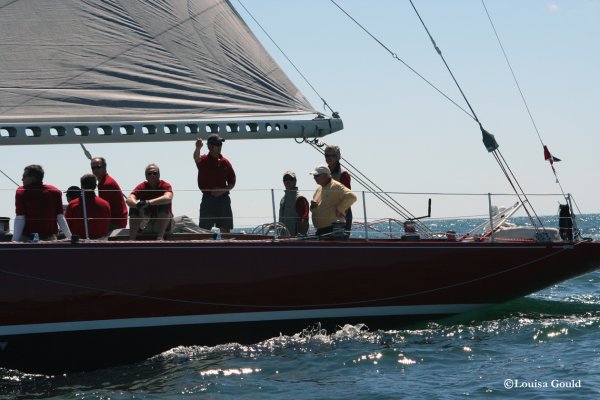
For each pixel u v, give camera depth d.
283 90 16.59
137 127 15.30
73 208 14.84
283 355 14.68
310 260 15.48
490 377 13.03
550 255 17.22
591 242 17.50
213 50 16.27
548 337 15.72
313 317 15.73
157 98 15.68
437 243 16.38
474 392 12.22
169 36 16.03
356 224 17.23
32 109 14.96
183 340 14.91
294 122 16.53
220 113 15.99
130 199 15.02
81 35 15.52
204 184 16.75
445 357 14.39
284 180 16.91
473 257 16.64
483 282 16.84
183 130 15.68
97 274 14.14
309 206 16.89
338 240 16.00
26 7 15.27
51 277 13.88
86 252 14.08
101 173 15.74
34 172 14.20
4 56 15.04
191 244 14.73
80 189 15.07
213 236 16.19
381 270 15.97
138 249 14.39
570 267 17.47
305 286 15.49
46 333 14.00
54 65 15.29
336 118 16.92
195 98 15.92
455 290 16.67
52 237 14.37
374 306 16.14
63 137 14.84
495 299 17.19
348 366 13.91
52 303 13.91
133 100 15.54
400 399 11.97
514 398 11.89
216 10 16.45
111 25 15.72
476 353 14.64
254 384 12.99
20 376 14.12
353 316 16.03
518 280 17.09
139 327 14.55
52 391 13.19
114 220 15.88
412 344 15.32
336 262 15.64
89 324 14.21
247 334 15.32
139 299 14.44
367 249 15.86
